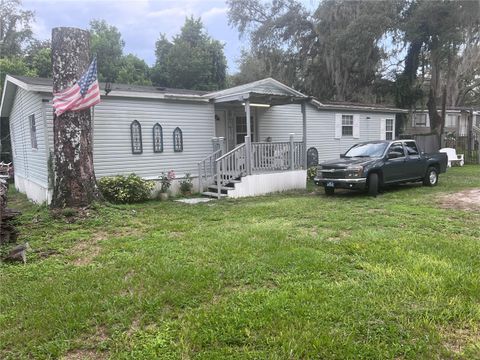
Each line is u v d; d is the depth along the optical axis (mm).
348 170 10586
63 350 3000
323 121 16359
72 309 3635
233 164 11617
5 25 30516
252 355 2818
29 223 7730
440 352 2830
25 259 5309
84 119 8680
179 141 12344
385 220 7305
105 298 3896
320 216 7871
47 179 10148
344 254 5145
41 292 4102
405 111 19281
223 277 4375
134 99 11305
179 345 2996
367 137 18094
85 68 8758
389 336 3029
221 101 12469
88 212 8281
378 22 21781
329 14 24641
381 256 4965
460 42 21000
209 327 3232
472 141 25297
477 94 36344
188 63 33219
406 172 11648
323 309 3461
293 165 12812
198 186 12484
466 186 12289
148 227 7297
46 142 10055
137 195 10422
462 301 3582
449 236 6051
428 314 3346
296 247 5500
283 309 3488
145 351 2934
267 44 28172
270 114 14906
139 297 3871
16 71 22922
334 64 25531
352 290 3881
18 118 14406
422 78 24812
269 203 9789
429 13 20266
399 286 3939
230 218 7949
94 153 10680
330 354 2814
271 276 4375
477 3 19188
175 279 4324
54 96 8523
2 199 6496
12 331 3301
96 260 5297
